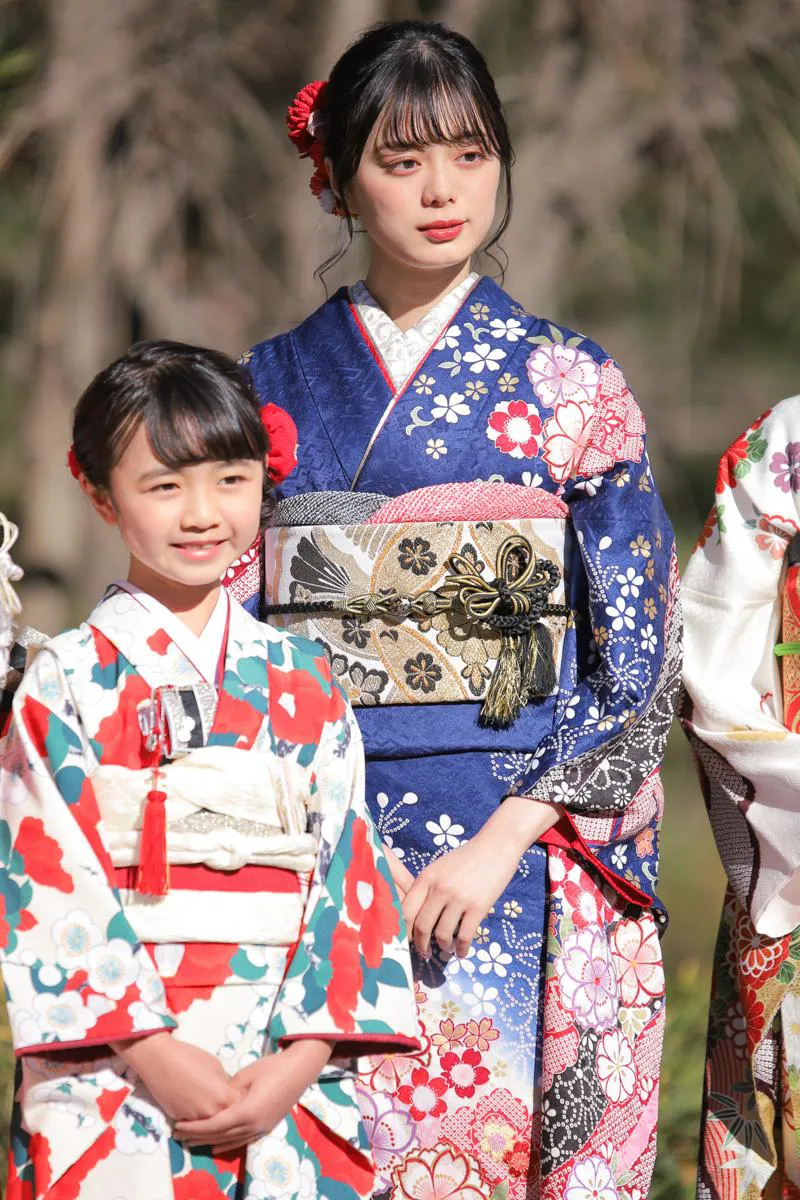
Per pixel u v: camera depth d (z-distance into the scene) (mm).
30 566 32094
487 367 9930
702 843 29766
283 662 8859
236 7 28719
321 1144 8461
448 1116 9375
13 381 34156
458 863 9227
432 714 9516
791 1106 10359
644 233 33281
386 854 9516
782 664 10547
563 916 9508
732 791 10492
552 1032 9359
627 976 9984
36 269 29734
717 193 28750
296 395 10062
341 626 9562
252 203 29531
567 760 9391
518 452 9781
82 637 8625
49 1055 8164
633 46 28266
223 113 28109
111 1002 8031
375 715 9523
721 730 10422
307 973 8336
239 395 8680
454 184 9781
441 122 9656
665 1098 13781
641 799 9898
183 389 8531
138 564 8805
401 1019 8578
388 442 9711
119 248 28891
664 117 28469
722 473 10750
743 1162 10555
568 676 9781
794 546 10523
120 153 28438
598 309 34656
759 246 33438
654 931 10141
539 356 10016
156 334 29625
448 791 9523
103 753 8406
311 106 10414
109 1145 8094
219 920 8266
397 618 9492
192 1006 8195
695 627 10664
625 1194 9641
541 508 9750
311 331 10289
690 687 10555
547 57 29422
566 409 9930
